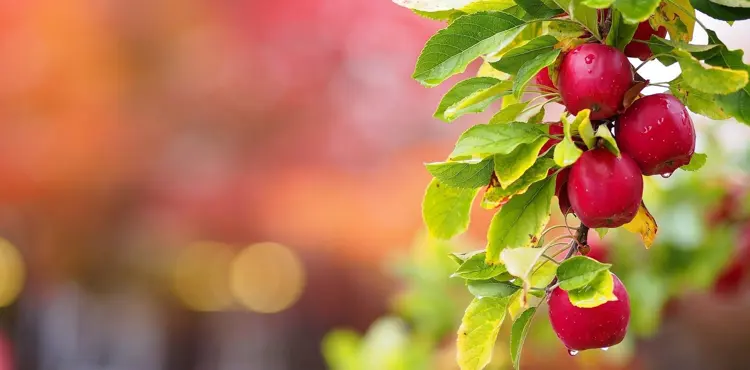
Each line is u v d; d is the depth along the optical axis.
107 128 4.72
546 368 3.02
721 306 2.99
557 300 1.13
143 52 4.71
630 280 2.44
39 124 4.72
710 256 2.53
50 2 4.62
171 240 4.92
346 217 4.59
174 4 4.63
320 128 4.68
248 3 4.65
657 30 1.11
